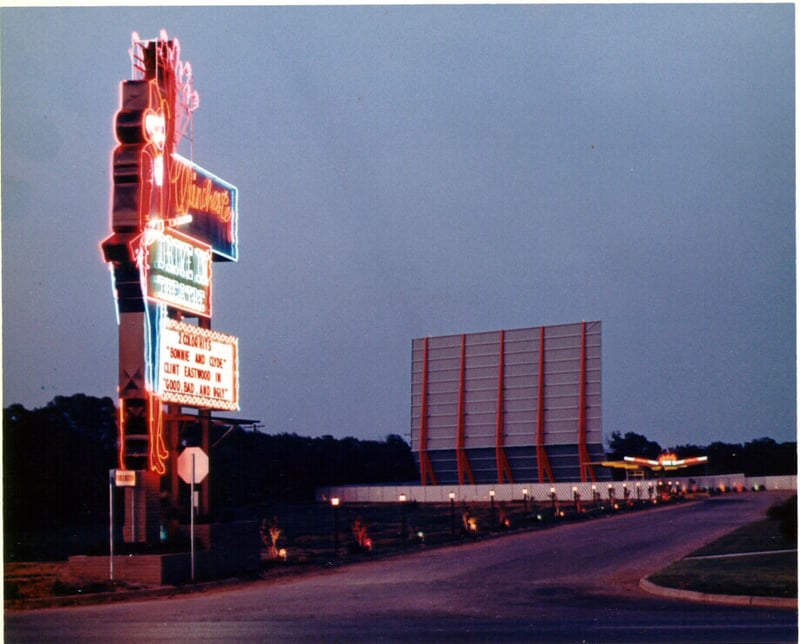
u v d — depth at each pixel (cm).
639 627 1526
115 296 2570
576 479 8006
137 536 2570
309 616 1777
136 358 2548
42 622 1773
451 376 8481
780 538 3098
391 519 6131
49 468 6047
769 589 1916
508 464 8175
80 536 4862
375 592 2217
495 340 8262
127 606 2061
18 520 5741
